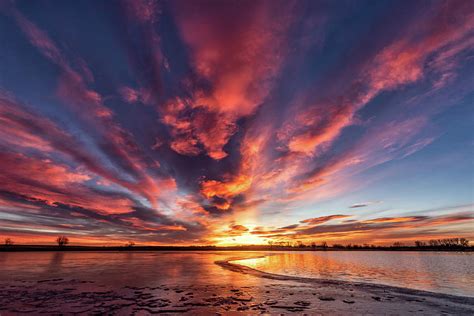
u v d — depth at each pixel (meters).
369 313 11.54
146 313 11.28
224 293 15.87
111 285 18.88
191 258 62.09
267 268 34.88
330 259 62.00
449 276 26.77
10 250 127.00
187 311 11.63
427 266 39.84
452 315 11.34
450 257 74.62
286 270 32.19
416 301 13.98
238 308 12.20
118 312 11.41
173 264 40.22
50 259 51.66
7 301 13.55
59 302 13.31
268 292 16.28
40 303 13.09
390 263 46.88
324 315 11.18
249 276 24.67
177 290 16.86
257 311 11.72
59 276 24.02
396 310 12.09
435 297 15.09
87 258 56.97
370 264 44.00
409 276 26.55
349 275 26.97
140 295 15.17
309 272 29.77
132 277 23.42
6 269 30.64
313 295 15.40
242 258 65.69
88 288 17.55
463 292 17.34
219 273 27.28
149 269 31.25
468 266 39.91
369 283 20.58
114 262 43.78
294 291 16.67
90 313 11.25
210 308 12.17
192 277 23.66
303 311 11.78
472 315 11.39
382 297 14.98
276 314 11.27
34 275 24.78
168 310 11.78
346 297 14.89
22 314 11.11
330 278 24.14
